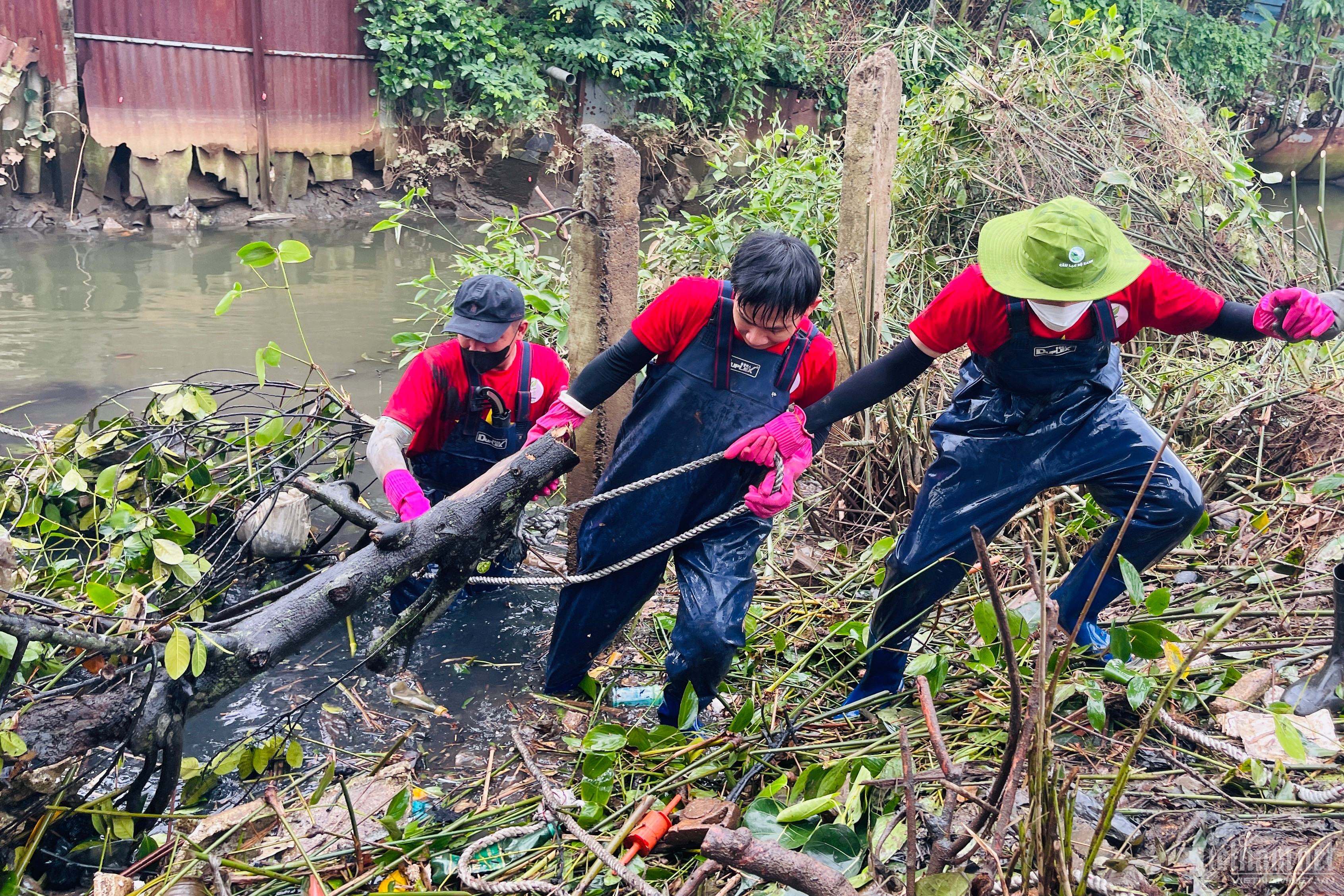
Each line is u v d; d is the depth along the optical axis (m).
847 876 2.29
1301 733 2.64
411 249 10.39
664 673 3.53
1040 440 2.94
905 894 2.22
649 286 6.10
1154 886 2.25
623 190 3.53
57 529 3.82
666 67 13.59
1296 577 3.65
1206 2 18.02
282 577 4.04
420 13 12.09
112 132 10.27
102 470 4.15
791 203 6.29
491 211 12.98
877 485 4.54
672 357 2.94
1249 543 3.87
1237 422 4.75
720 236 6.22
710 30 13.91
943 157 6.02
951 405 3.15
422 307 7.88
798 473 2.89
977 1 14.45
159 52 10.40
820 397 3.07
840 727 3.07
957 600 3.62
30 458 4.11
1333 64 17.44
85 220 10.30
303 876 2.47
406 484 3.19
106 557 3.64
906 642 3.12
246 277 8.66
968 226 6.04
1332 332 2.75
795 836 2.39
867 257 4.48
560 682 3.32
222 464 4.26
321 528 4.53
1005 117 5.91
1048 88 6.29
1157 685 2.86
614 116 13.53
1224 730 2.84
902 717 3.08
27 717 2.45
